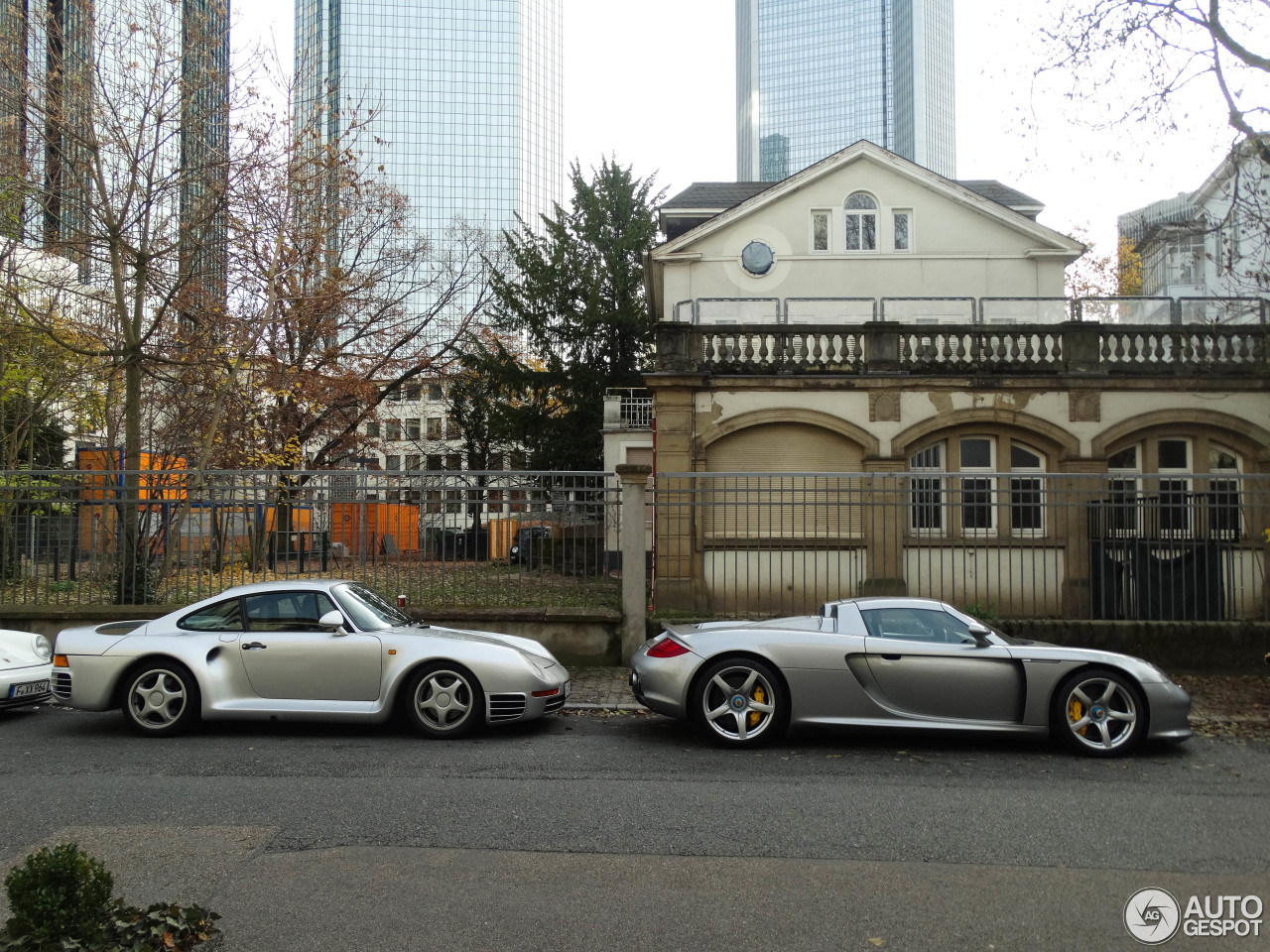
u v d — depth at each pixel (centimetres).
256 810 579
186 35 1386
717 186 2795
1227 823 568
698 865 489
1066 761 735
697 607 1259
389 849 510
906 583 1241
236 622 814
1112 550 1184
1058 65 1285
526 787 637
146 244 1355
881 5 14900
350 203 2183
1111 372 1588
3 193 1355
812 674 764
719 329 1612
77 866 361
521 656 812
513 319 3338
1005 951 393
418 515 1143
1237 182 1314
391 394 2716
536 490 1146
